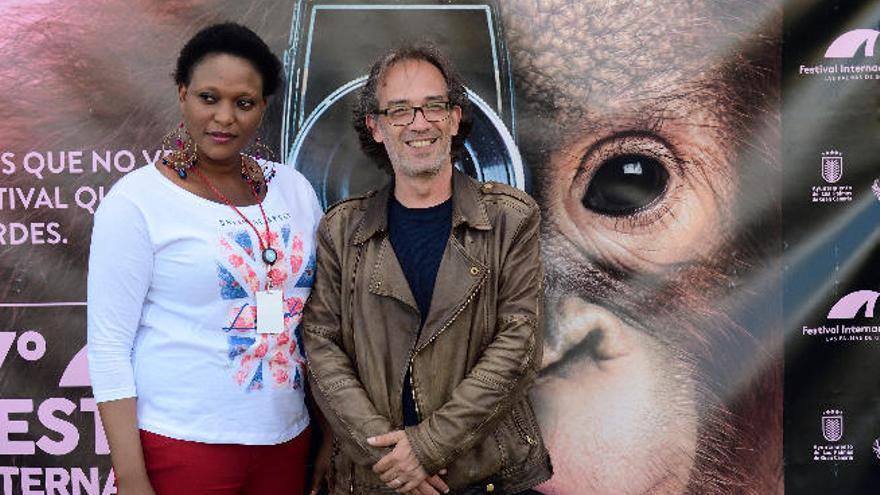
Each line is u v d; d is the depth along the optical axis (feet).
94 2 7.09
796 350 7.43
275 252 5.48
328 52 7.22
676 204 7.32
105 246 5.16
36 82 7.16
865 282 7.38
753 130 7.25
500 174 7.30
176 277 5.24
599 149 7.28
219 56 5.26
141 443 5.36
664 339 7.42
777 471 7.50
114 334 5.23
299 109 7.27
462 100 5.58
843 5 7.14
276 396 5.53
